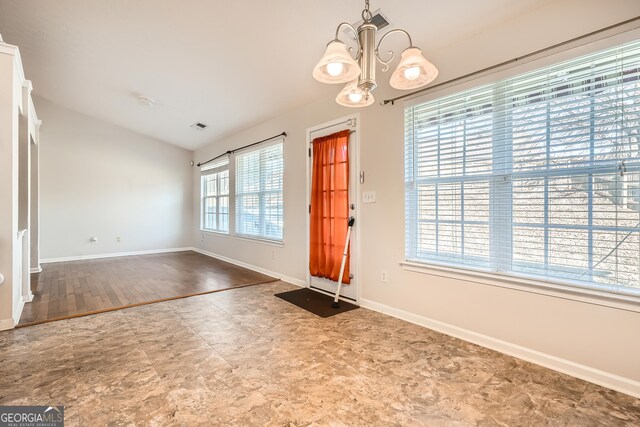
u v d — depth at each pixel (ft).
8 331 8.43
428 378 6.17
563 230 6.47
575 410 5.22
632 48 5.62
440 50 8.28
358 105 5.69
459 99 8.03
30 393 5.63
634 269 5.69
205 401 5.43
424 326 8.75
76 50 11.84
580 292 6.13
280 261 14.47
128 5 9.01
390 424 4.88
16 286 9.29
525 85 6.91
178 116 17.21
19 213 11.05
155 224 22.40
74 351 7.29
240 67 11.22
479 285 7.63
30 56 12.57
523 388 5.84
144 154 21.84
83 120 19.60
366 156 10.32
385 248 9.78
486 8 6.84
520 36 6.88
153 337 8.08
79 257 19.63
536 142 6.77
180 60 11.42
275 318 9.44
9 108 8.21
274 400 5.46
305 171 12.96
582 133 6.19
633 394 5.60
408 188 9.21
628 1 5.59
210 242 21.40
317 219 12.14
